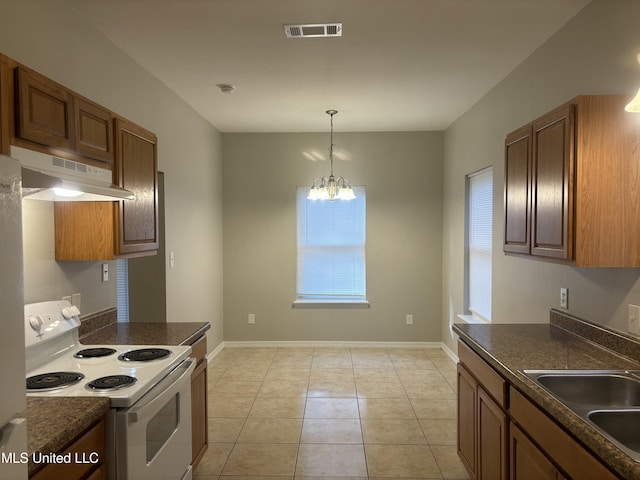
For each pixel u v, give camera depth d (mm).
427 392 3943
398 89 3766
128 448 1582
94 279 2680
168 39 2752
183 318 4125
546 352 2100
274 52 2963
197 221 4531
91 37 2549
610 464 1164
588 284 2328
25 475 999
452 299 4953
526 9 2357
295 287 5457
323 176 5395
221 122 4918
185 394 2180
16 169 971
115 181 2256
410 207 5383
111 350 2203
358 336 5453
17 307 965
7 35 1903
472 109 4250
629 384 1744
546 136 2070
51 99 1738
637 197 1854
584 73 2334
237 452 2898
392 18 2475
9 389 935
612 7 2098
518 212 2404
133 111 3086
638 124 1840
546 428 1537
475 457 2291
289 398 3818
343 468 2703
